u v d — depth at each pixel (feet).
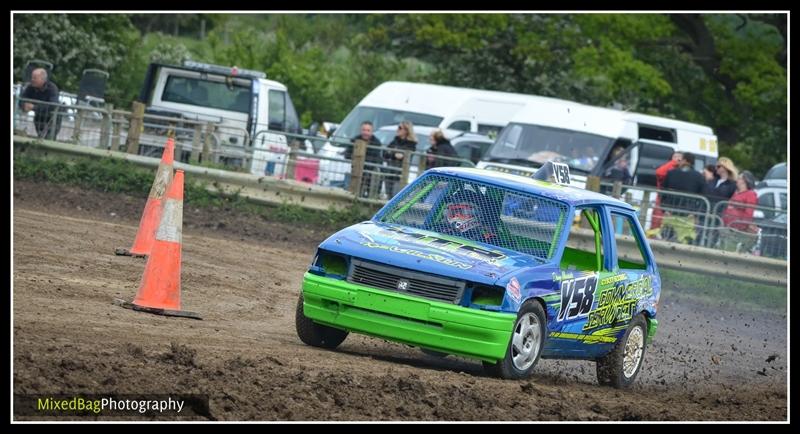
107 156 183.93
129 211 167.63
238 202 179.52
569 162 192.24
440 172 90.53
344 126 229.66
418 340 78.95
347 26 419.33
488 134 219.41
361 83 356.79
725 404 88.74
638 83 304.50
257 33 382.83
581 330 87.76
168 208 91.09
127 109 308.60
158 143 196.65
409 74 377.91
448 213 87.86
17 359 63.93
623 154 193.47
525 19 325.01
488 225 86.69
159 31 396.57
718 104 317.42
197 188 179.42
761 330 145.69
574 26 321.32
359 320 80.02
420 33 321.52
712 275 170.81
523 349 82.02
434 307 78.33
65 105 190.80
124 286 101.40
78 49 306.76
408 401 68.44
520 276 80.64
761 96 309.22
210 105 216.74
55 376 61.98
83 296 92.02
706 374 108.78
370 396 68.03
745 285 170.40
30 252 111.04
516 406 71.41
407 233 85.46
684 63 320.70
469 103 226.38
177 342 76.79
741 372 113.29
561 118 197.26
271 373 70.08
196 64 217.15
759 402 92.12
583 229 139.74
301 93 348.18
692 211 177.37
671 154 204.74
